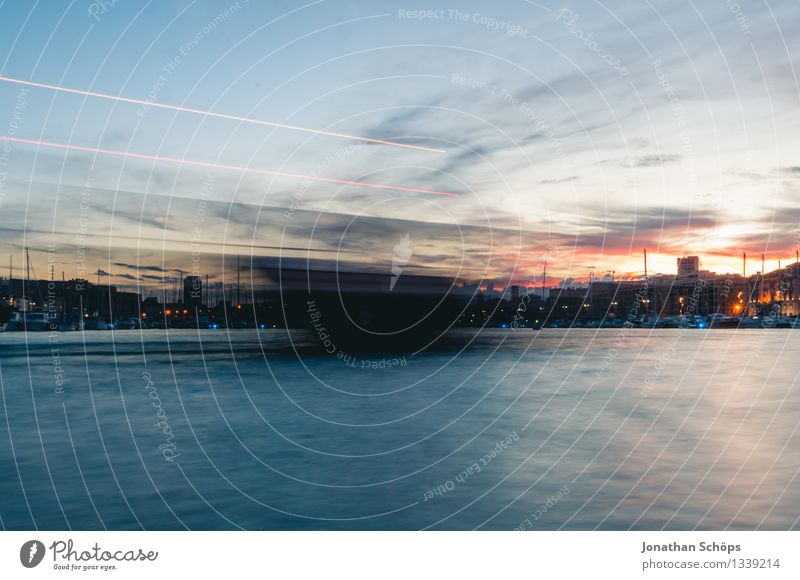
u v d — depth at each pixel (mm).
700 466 12078
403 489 10898
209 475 11812
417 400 22344
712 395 23016
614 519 9266
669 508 9680
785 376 30469
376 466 12492
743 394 23266
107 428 16781
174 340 55688
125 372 31422
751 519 9188
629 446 13969
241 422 17766
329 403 21672
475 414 19000
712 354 46312
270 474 11906
